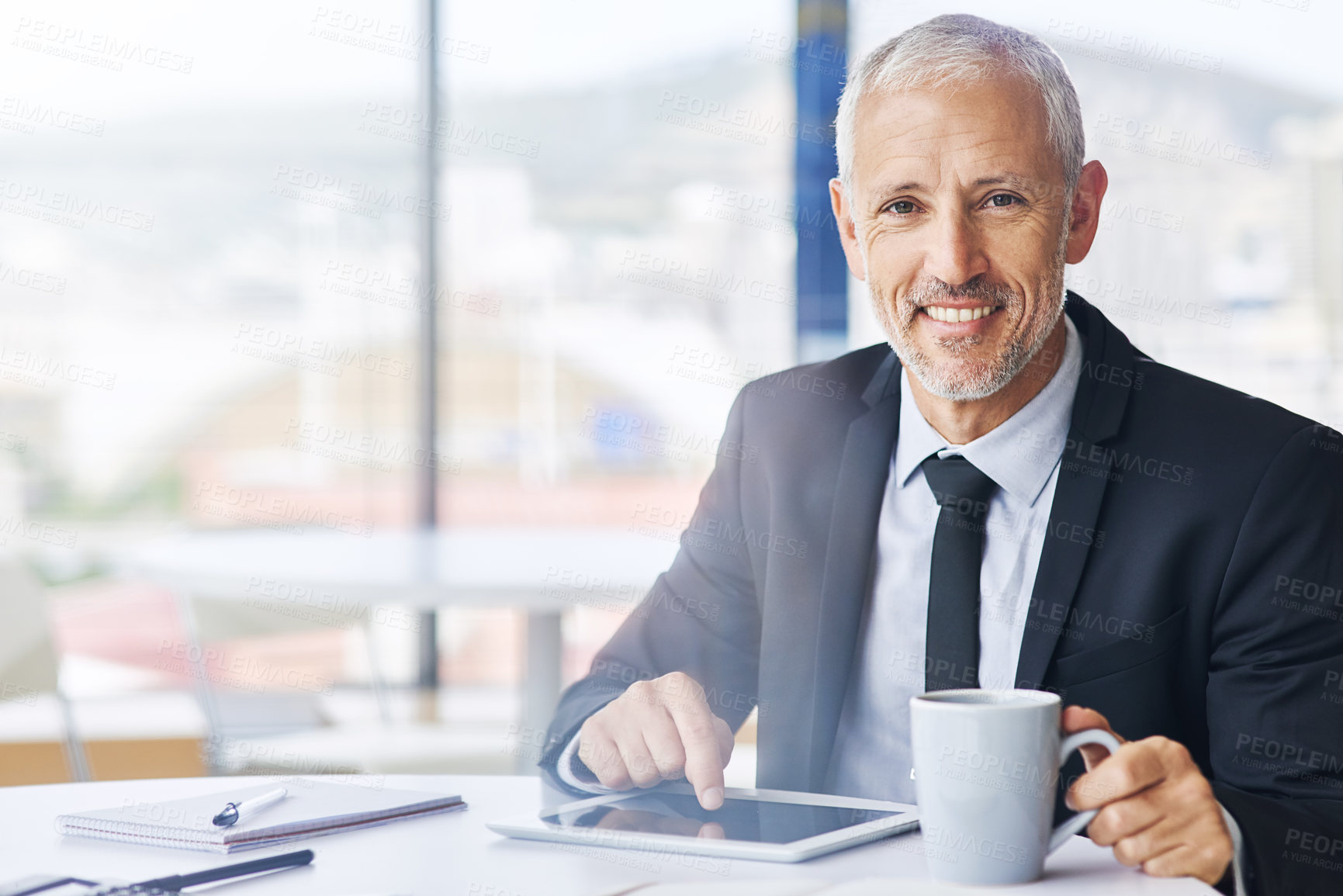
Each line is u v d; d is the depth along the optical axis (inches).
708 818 32.8
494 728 93.1
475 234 162.6
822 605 46.5
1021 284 43.8
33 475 160.9
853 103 46.7
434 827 33.4
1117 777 28.2
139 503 162.4
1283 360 139.6
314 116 161.6
